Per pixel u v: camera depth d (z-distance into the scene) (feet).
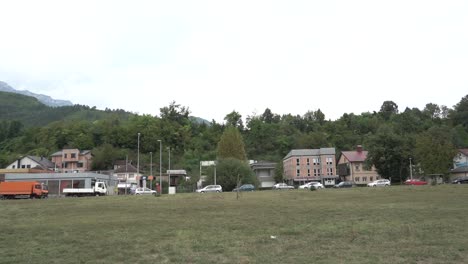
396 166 293.23
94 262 42.88
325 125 587.68
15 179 282.36
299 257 43.21
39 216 98.63
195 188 320.09
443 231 59.72
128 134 501.15
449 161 288.92
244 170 297.12
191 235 60.80
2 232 68.64
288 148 535.19
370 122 568.41
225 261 41.78
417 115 576.20
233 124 579.89
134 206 123.34
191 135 538.88
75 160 432.25
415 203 114.01
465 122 508.53
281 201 135.33
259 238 56.59
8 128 571.69
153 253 47.32
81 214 100.99
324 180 391.45
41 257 46.03
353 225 69.00
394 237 55.47
